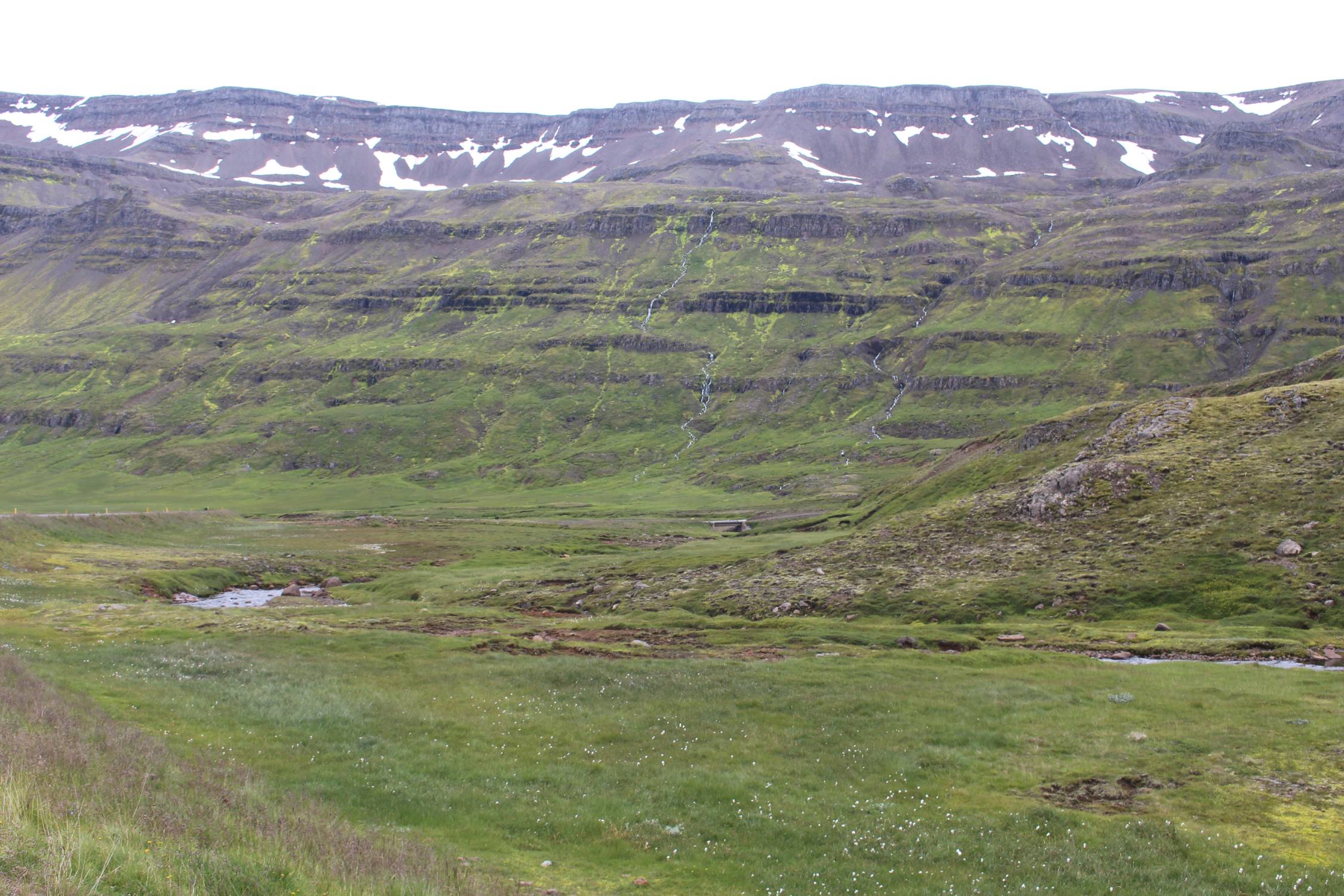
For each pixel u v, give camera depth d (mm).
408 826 29141
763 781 34188
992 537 87938
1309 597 63281
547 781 34344
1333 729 37219
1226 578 68688
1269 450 87688
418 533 165875
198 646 58625
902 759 36469
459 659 56219
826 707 44219
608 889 24875
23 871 16297
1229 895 24234
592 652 60812
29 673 44250
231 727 39625
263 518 198875
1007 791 32969
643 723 42219
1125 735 38406
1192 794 31812
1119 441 100688
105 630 65688
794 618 74500
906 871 26250
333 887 20391
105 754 30094
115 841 19219
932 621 71312
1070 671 50938
